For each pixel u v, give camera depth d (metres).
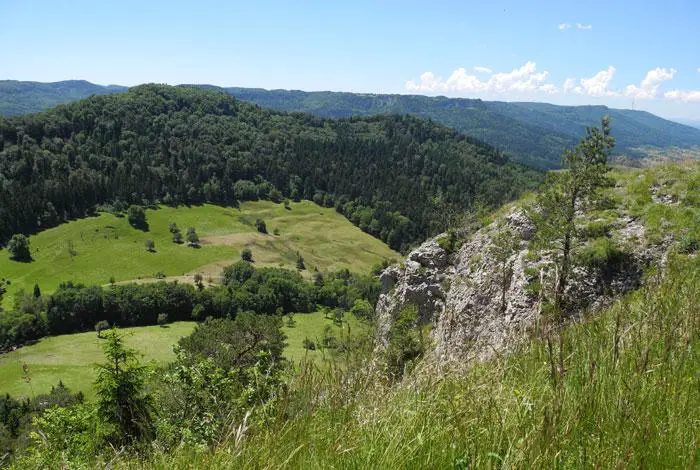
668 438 2.61
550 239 15.89
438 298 26.05
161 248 153.00
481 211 28.62
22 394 62.41
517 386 3.42
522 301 15.51
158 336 96.31
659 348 3.68
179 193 195.50
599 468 2.38
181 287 110.62
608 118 14.50
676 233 15.45
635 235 16.06
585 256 15.42
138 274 134.38
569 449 2.59
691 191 17.17
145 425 5.67
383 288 34.62
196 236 160.38
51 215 161.62
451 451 2.79
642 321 4.07
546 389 3.19
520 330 4.12
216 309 111.81
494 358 4.04
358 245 180.88
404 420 3.27
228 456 3.31
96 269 134.88
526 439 2.62
